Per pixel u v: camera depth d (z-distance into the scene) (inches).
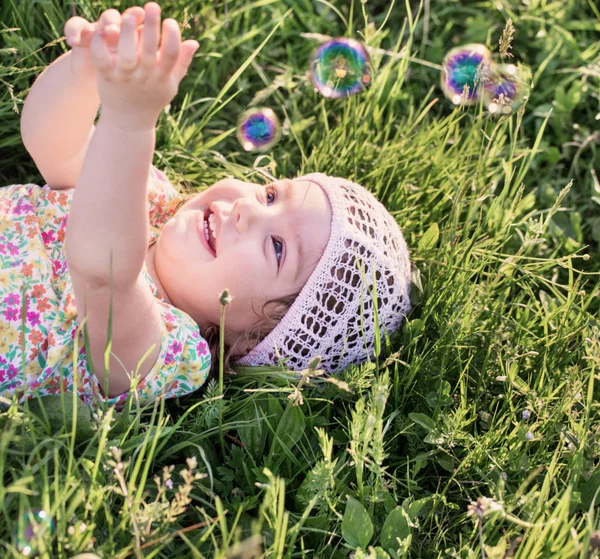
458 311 80.1
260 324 76.0
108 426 54.6
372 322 78.5
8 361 65.6
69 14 95.7
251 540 53.9
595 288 82.1
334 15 117.8
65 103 65.7
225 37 106.7
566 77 116.4
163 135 95.0
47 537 50.4
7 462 58.6
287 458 69.1
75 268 58.7
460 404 74.9
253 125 100.7
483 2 122.5
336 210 76.4
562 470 71.6
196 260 74.0
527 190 107.6
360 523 62.3
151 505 54.6
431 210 95.6
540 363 82.4
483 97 95.6
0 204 70.9
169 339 69.4
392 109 105.0
